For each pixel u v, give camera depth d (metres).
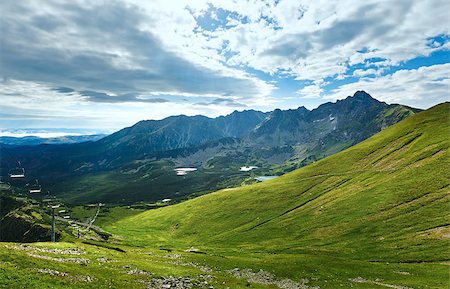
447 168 140.62
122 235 190.88
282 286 65.88
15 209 192.50
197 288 54.44
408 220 116.06
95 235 171.25
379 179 161.12
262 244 134.62
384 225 118.25
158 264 70.69
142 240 178.38
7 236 151.25
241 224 173.38
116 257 72.69
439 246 92.81
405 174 151.75
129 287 49.06
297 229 141.62
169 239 178.88
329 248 111.88
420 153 167.25
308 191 188.75
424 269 78.25
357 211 136.62
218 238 158.62
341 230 126.19
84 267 55.78
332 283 68.56
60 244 76.56
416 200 127.81
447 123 195.50
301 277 72.62
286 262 84.88
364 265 83.38
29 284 41.59
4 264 46.09
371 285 67.06
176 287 53.22
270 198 195.00
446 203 118.00
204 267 76.75
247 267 79.88
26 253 56.88
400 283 68.75
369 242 109.56
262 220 168.88
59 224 176.25
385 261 91.00
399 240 104.62
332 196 166.50
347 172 194.25
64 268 51.34
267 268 79.12
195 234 178.62
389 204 132.25
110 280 50.69
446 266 79.00
